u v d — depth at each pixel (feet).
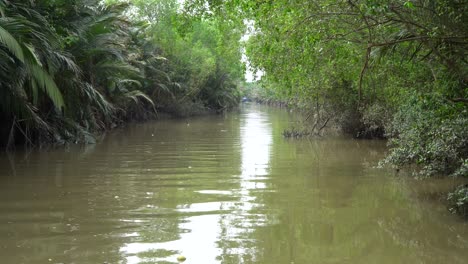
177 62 125.80
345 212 26.50
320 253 19.83
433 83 32.53
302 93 66.39
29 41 38.52
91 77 61.93
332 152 53.21
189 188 32.24
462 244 21.18
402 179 36.01
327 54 35.37
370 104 64.18
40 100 52.65
